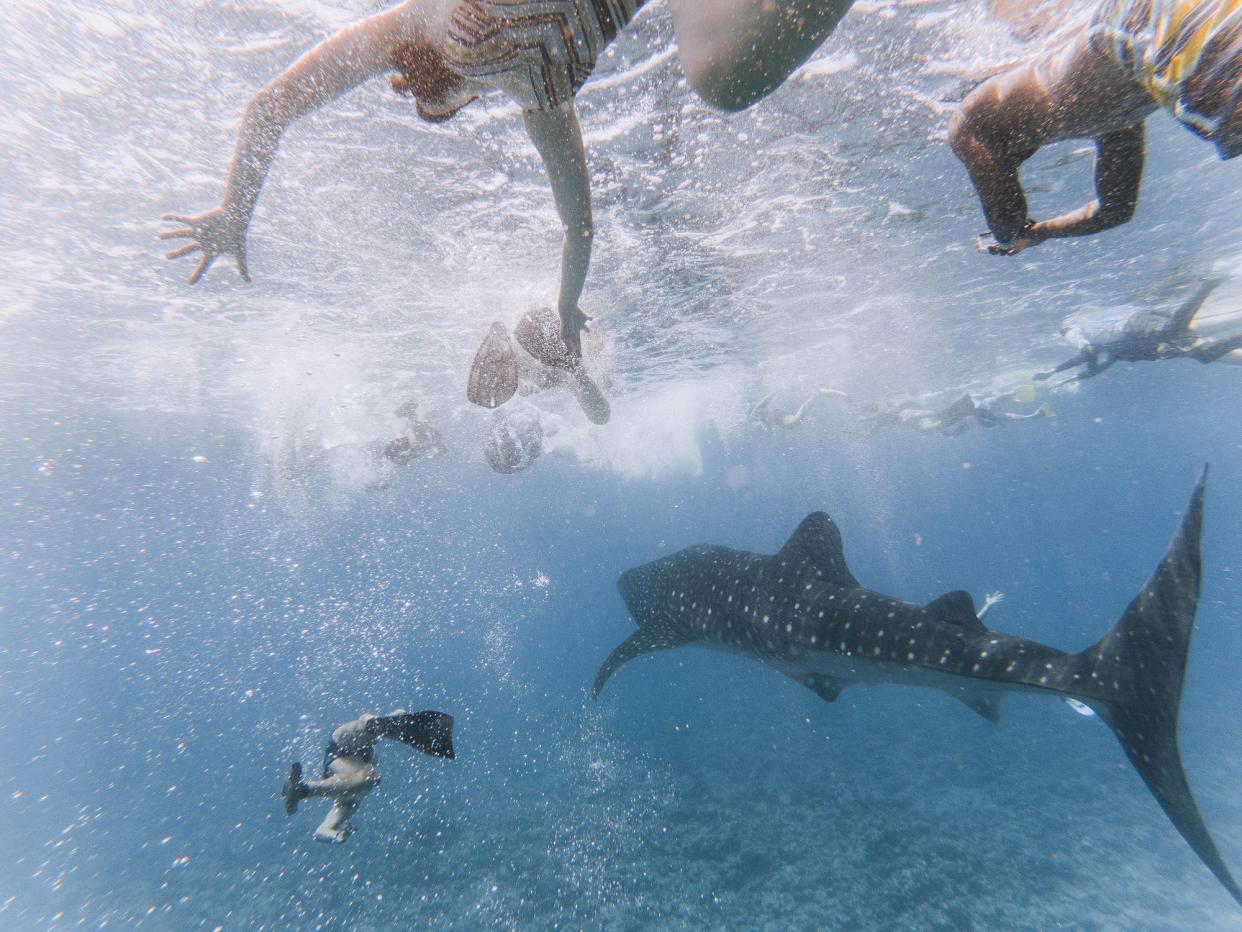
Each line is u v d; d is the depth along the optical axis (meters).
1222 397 39.31
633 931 11.17
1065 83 2.09
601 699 33.56
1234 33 1.32
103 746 44.28
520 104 1.59
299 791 5.18
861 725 22.12
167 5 5.34
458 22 1.41
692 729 24.12
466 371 18.31
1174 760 3.57
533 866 13.76
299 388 17.70
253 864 15.65
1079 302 17.08
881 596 5.47
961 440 55.12
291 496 31.20
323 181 7.88
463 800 18.45
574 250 2.21
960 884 11.92
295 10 5.44
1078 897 11.48
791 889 12.02
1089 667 4.15
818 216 10.19
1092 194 9.41
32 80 6.07
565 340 2.98
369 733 5.60
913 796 15.84
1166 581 3.84
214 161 7.36
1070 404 37.50
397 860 14.84
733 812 15.65
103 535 44.31
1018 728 20.44
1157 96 1.64
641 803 16.81
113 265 10.00
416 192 8.24
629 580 8.86
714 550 7.33
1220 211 11.35
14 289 10.83
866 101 7.19
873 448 52.38
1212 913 10.97
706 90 0.94
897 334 18.89
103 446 24.41
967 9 5.64
